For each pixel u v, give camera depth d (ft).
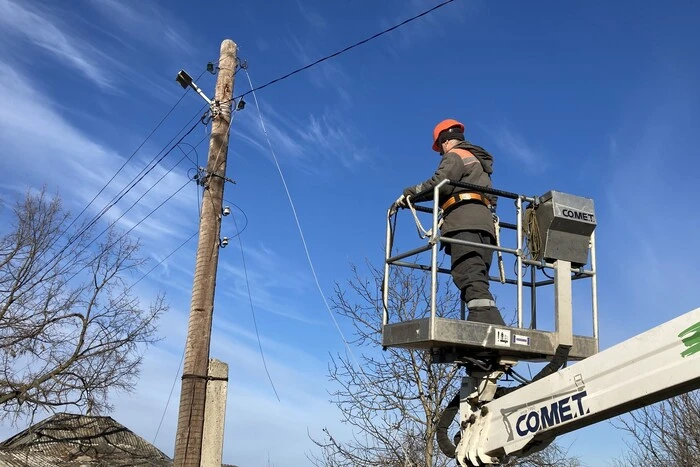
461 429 15.98
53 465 55.06
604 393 12.69
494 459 15.37
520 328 16.14
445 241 16.56
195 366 29.35
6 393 56.29
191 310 30.53
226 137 34.37
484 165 18.26
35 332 56.80
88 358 57.00
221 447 28.86
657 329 12.04
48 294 58.39
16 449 57.06
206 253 31.68
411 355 39.09
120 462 58.70
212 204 32.65
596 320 17.13
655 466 43.39
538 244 17.38
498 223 18.52
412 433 38.83
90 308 58.44
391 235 18.54
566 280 16.80
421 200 18.33
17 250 58.80
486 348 15.90
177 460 27.96
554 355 16.10
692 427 41.63
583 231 17.29
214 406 29.19
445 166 17.49
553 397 13.62
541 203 17.53
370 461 38.65
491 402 15.19
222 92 34.96
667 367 11.77
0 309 57.36
